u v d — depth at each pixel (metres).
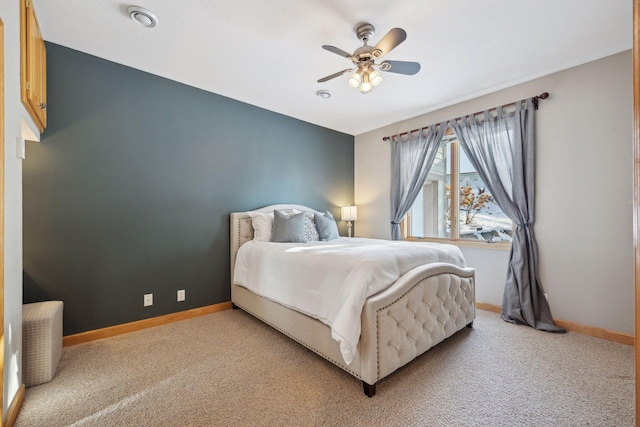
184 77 2.88
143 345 2.36
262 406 1.60
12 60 1.49
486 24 2.05
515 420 1.49
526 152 2.87
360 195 4.75
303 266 2.19
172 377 1.89
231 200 3.38
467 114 3.38
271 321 2.58
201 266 3.12
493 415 1.52
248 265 2.95
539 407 1.58
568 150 2.66
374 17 1.99
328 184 4.47
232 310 3.27
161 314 2.84
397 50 2.38
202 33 2.18
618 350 2.24
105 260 2.53
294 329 2.28
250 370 1.98
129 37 2.24
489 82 2.94
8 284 1.43
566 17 1.98
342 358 1.83
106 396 1.69
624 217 2.39
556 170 2.73
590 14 1.95
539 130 2.84
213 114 3.23
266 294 2.61
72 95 2.38
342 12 1.94
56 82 2.31
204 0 1.84
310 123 4.24
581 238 2.60
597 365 2.02
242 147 3.49
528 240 2.84
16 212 1.57
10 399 1.46
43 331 1.81
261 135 3.67
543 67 2.66
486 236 3.37
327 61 2.58
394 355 1.80
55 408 1.58
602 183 2.49
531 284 2.79
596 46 2.33
